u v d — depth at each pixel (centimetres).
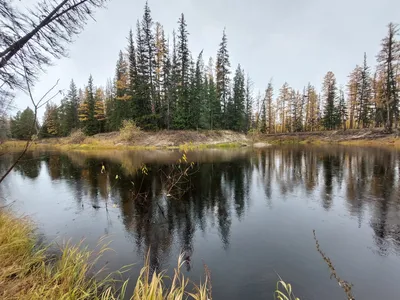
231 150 2573
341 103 4222
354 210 696
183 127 3189
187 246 513
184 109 3153
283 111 4894
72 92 4366
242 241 529
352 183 1002
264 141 3912
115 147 2931
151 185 1046
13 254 359
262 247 501
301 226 602
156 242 533
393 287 368
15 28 326
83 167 1577
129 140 2995
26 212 733
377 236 534
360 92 3666
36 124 230
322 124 4422
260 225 614
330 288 368
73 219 672
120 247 509
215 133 3344
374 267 420
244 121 4106
